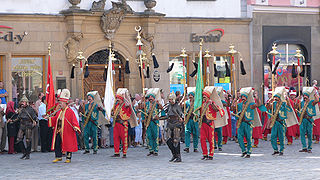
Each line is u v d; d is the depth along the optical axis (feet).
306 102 64.03
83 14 87.66
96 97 64.54
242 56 98.58
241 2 98.94
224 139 74.64
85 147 64.85
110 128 72.74
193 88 66.64
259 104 60.95
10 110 66.03
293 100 78.02
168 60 94.43
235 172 45.85
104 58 92.12
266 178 42.16
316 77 102.83
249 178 42.29
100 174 45.93
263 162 53.26
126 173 46.34
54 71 87.81
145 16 91.35
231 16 98.17
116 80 92.94
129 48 91.86
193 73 72.18
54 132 55.36
